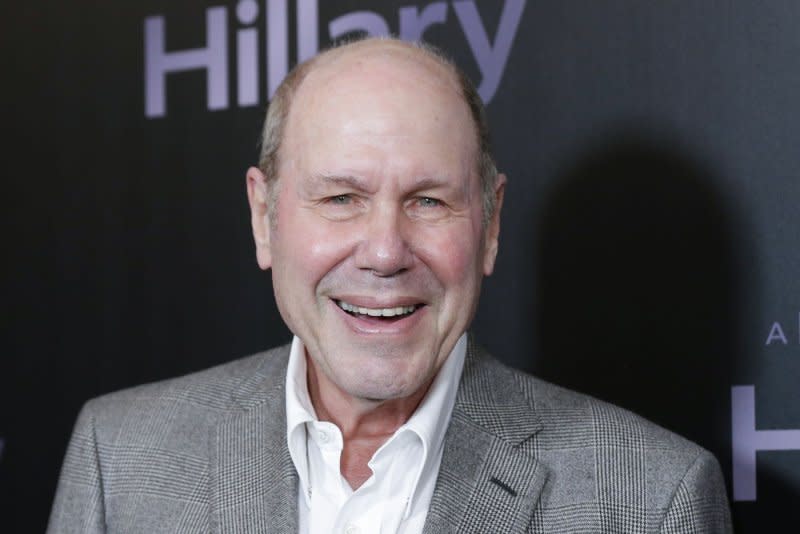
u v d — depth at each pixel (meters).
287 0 5.29
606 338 4.69
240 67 5.40
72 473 3.93
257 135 5.36
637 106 4.61
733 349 4.46
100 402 4.12
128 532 3.69
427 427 3.34
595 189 4.70
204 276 5.49
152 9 5.59
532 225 4.83
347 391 3.27
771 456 4.41
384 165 3.12
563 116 4.76
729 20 4.44
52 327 5.80
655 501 3.34
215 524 3.49
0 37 5.91
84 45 5.74
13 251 5.88
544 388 3.76
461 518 3.30
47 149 5.81
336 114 3.18
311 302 3.30
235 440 3.69
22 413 5.86
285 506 3.42
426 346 3.26
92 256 5.72
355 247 3.18
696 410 4.52
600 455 3.46
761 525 4.42
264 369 4.00
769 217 4.38
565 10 4.75
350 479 3.54
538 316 4.83
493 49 4.88
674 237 4.56
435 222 3.23
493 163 3.52
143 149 5.62
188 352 5.53
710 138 4.48
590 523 3.32
